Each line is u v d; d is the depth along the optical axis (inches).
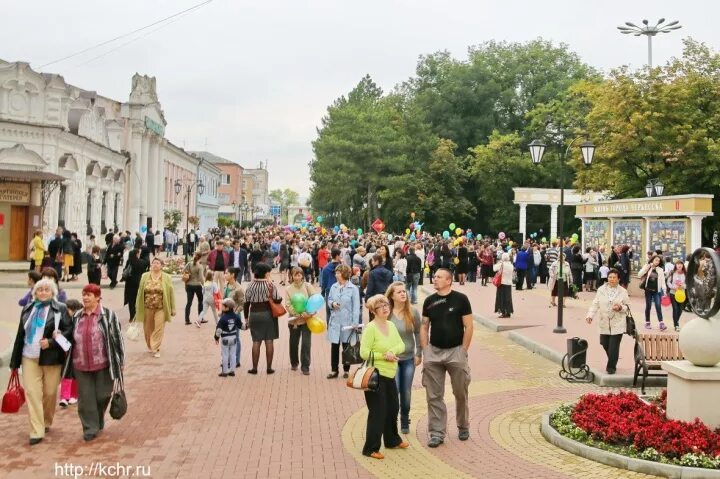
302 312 500.1
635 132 1480.1
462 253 1323.8
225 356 488.1
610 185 1611.7
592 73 2874.0
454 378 337.4
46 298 333.7
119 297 954.1
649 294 738.2
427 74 3075.8
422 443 339.3
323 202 3093.0
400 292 354.3
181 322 760.3
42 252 1070.4
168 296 558.3
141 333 668.7
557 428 347.9
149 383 462.6
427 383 337.1
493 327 772.0
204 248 806.5
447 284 340.2
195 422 367.9
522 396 449.1
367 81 3100.4
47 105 1366.9
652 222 1089.4
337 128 2485.2
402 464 306.0
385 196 2524.6
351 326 478.3
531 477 289.7
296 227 3243.1
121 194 1927.9
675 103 1460.4
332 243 1330.0
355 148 2393.0
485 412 405.4
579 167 1656.0
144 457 308.7
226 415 383.2
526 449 330.0
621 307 485.1
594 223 1282.0
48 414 342.3
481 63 2898.6
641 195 1576.0
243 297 542.3
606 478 288.2
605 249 1237.7
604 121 1561.3
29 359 329.4
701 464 288.5
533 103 2839.6
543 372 532.4
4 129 1307.8
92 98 1892.2
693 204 982.4
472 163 2674.7
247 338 677.3
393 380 328.8
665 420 338.3
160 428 355.6
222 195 4557.1
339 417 382.3
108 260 1061.8
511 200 2605.8
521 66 2886.3
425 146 2586.1
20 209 1323.8
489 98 2859.3
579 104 2452.0
